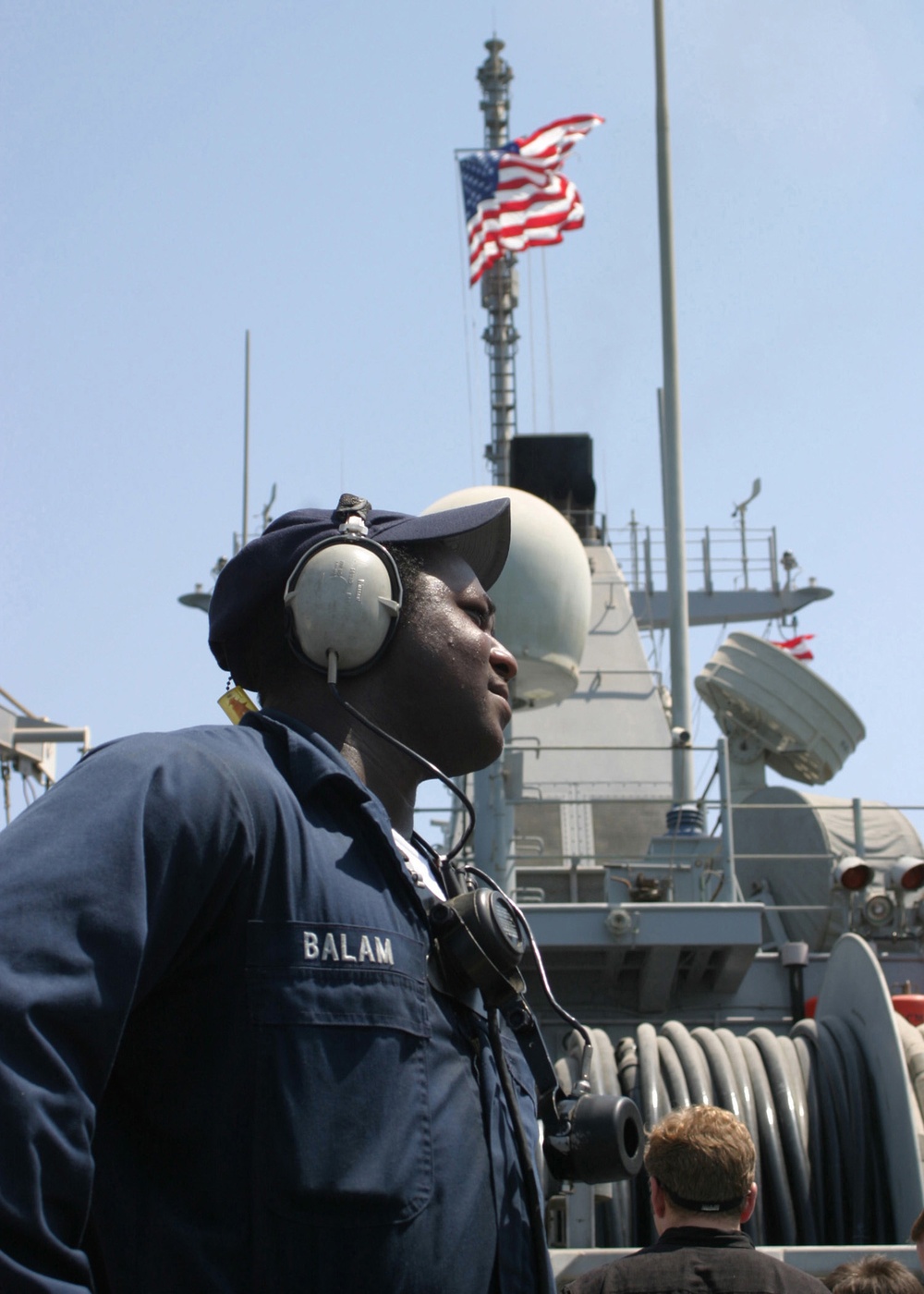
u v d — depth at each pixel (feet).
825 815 40.70
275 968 5.56
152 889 5.26
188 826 5.43
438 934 6.43
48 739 33.24
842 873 32.68
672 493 45.78
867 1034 25.23
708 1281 12.14
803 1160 23.94
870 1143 24.44
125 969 4.96
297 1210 5.26
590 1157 7.46
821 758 47.55
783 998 31.71
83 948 4.89
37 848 5.04
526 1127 6.70
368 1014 5.62
